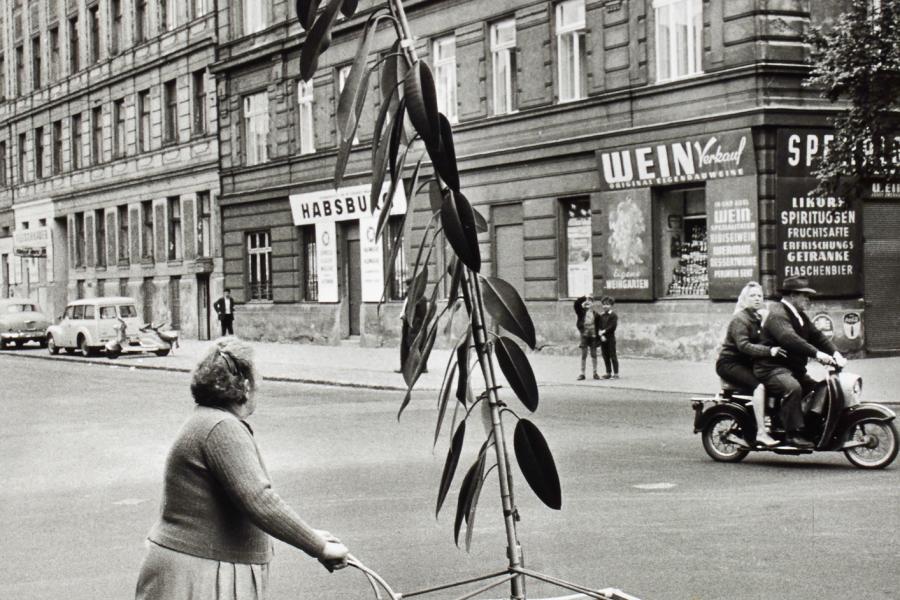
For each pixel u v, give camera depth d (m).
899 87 18.17
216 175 42.78
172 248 46.78
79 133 55.78
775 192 22.73
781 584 6.99
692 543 8.17
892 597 6.64
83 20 54.50
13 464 13.70
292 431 15.88
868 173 18.86
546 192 27.88
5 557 8.58
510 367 3.89
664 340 24.73
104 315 36.03
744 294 11.96
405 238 3.64
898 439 11.27
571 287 27.62
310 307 37.34
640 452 12.73
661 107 24.72
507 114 28.88
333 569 4.09
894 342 24.14
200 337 44.97
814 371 11.55
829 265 23.20
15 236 61.22
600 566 7.60
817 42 19.05
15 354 40.31
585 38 26.84
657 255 25.20
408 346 3.88
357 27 33.94
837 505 9.40
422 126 3.31
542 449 3.91
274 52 38.38
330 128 35.88
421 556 8.16
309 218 37.00
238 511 4.12
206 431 4.08
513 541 4.10
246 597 4.11
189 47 44.09
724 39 23.22
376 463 12.72
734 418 11.82
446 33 31.02
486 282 3.92
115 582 7.70
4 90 64.81
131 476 12.48
